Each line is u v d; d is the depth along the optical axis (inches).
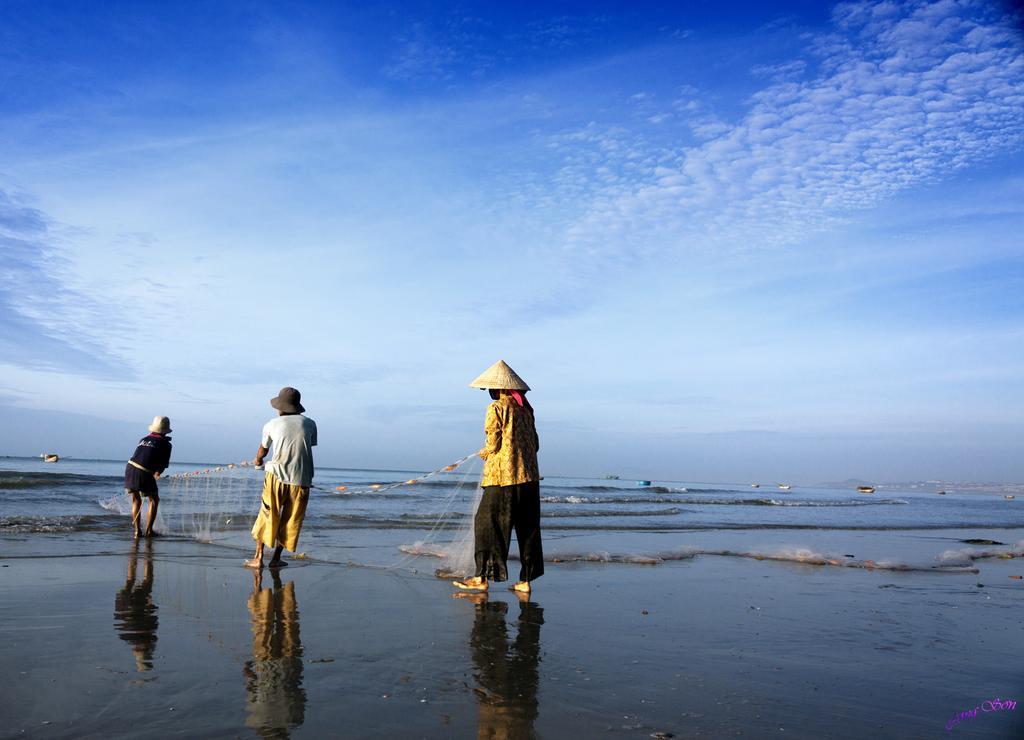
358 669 144.0
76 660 141.6
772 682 146.6
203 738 104.0
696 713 125.0
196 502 462.6
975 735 119.2
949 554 391.2
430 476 309.4
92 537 348.5
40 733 103.2
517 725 115.6
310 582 250.2
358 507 594.6
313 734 107.8
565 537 444.8
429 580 265.3
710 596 252.8
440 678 140.2
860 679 151.7
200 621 182.1
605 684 140.6
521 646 169.5
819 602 247.9
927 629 208.1
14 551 286.4
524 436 247.9
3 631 161.6
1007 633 207.5
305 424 289.9
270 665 144.2
